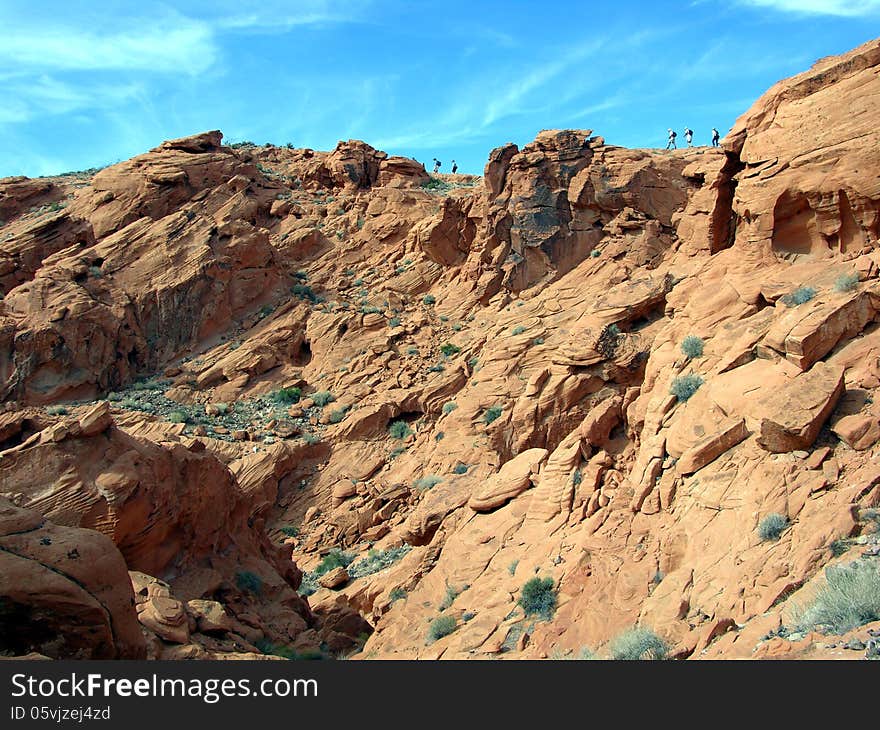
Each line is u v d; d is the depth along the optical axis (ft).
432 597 73.67
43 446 64.54
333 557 111.75
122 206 181.37
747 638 42.80
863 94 73.87
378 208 210.18
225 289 169.07
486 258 180.34
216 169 193.26
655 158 175.11
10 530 41.63
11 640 39.68
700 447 63.46
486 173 182.39
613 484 72.95
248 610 73.51
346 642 78.89
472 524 79.97
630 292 112.16
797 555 48.47
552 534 70.79
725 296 79.51
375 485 126.72
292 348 165.48
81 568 41.32
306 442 136.46
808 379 60.18
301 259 198.08
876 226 72.49
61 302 146.41
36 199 233.96
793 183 76.54
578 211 174.40
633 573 58.13
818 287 70.85
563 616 58.34
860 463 54.29
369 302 180.96
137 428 131.85
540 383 118.83
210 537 78.43
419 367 155.33
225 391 152.56
